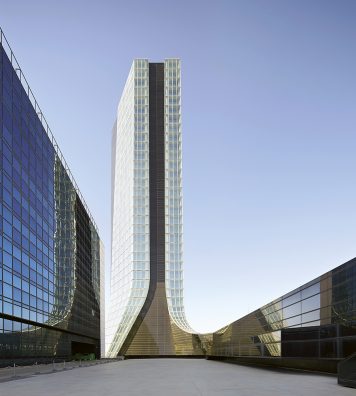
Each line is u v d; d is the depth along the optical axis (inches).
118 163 7431.1
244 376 1251.2
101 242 4618.6
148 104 6333.7
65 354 2901.1
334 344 1270.9
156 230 5895.7
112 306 6727.4
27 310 2105.1
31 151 2224.4
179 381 1112.8
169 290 5708.7
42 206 2406.5
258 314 2095.2
